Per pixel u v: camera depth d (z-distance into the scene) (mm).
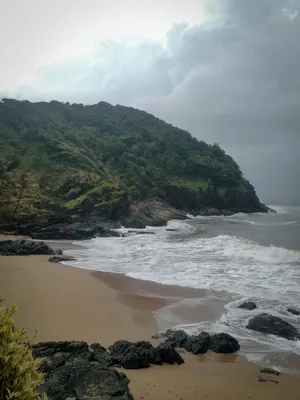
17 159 67750
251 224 59781
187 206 80875
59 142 75375
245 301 14914
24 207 49812
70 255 27391
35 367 2672
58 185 61500
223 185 93375
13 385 2494
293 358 9805
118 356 8859
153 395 7324
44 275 19375
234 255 25938
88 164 71938
